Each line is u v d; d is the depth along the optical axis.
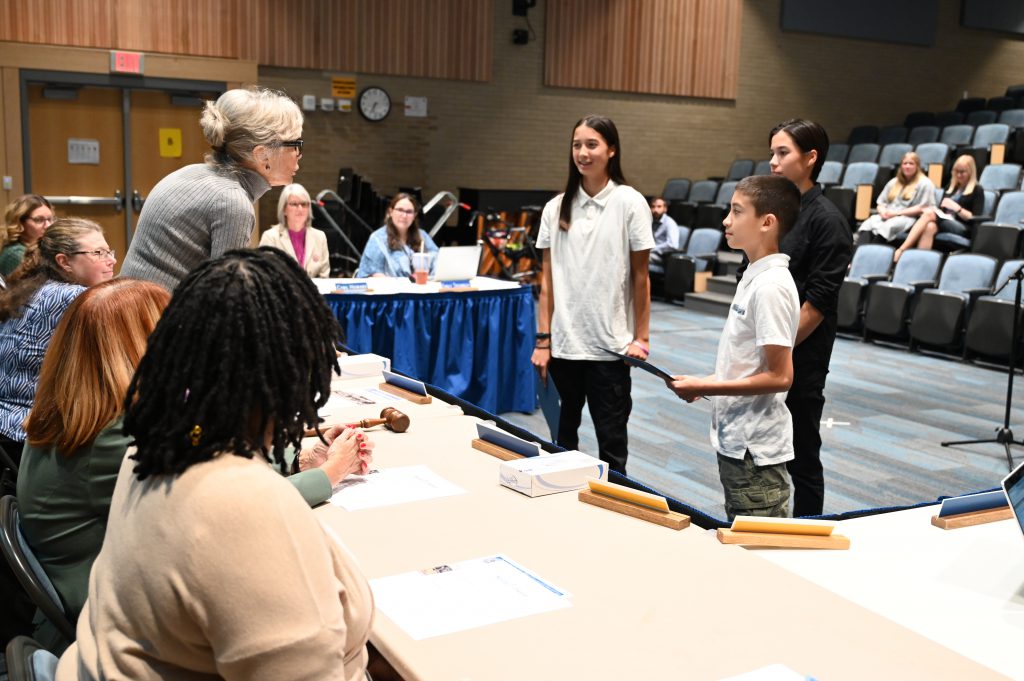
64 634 1.56
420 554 1.63
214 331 1.02
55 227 2.89
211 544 0.95
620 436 3.43
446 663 1.26
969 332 7.14
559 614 1.41
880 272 8.30
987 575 1.67
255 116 2.40
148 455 1.01
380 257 5.91
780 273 2.42
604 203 3.30
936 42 13.55
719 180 11.72
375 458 2.17
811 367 2.85
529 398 5.38
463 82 10.57
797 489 2.95
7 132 8.55
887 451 4.91
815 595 1.51
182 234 2.39
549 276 3.51
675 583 1.54
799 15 12.38
